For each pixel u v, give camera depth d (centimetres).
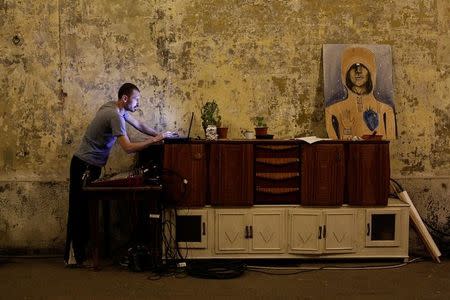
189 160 441
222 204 443
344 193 454
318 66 505
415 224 472
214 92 501
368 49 505
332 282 407
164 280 412
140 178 423
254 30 501
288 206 448
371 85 505
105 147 453
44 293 379
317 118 506
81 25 493
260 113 504
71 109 495
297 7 504
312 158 446
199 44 499
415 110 514
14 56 490
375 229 455
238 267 432
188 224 447
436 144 516
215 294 377
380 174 449
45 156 495
